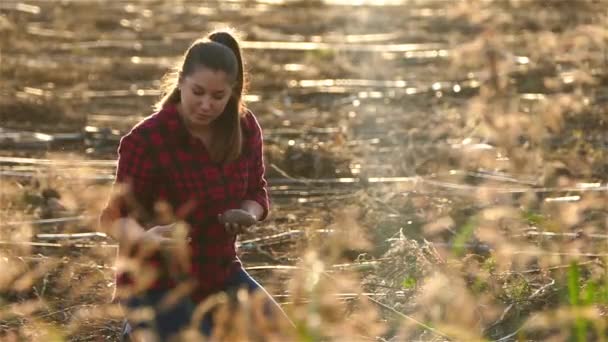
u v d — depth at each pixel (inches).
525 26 657.6
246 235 340.8
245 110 227.5
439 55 603.5
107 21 722.2
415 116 481.4
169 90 219.9
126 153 215.9
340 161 417.1
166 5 797.2
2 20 665.6
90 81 560.4
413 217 346.9
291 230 344.5
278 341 199.8
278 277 302.8
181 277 215.6
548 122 418.9
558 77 511.8
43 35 668.1
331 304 217.0
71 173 384.2
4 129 470.3
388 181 390.9
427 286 250.7
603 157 405.7
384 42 655.8
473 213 345.4
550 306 266.1
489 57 438.3
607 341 236.5
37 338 255.0
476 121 429.1
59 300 285.9
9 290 292.2
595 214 327.6
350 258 317.1
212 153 219.0
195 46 211.8
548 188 370.9
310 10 783.1
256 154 228.7
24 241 325.7
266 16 755.4
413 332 250.7
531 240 302.0
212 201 219.5
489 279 272.5
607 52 512.7
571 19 671.1
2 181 386.9
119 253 216.1
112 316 272.1
